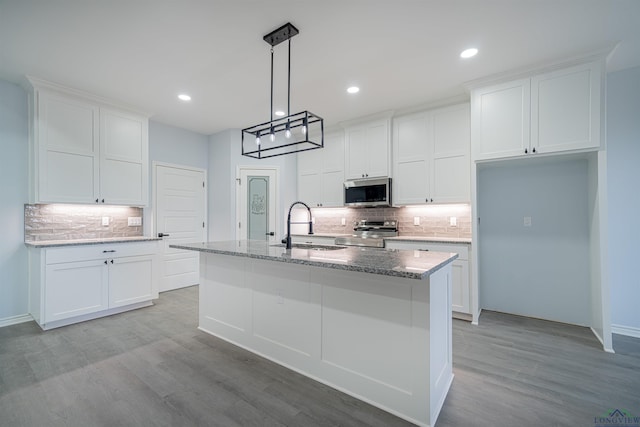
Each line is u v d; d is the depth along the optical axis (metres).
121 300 3.37
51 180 3.11
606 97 2.66
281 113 4.05
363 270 1.52
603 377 2.04
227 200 4.80
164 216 4.50
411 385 1.63
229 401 1.79
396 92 3.39
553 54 2.58
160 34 2.31
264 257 1.96
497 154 2.98
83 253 3.08
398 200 3.96
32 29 2.23
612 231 2.83
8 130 3.03
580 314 3.06
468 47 2.49
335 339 1.93
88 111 3.40
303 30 2.27
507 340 2.67
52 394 1.85
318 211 5.09
